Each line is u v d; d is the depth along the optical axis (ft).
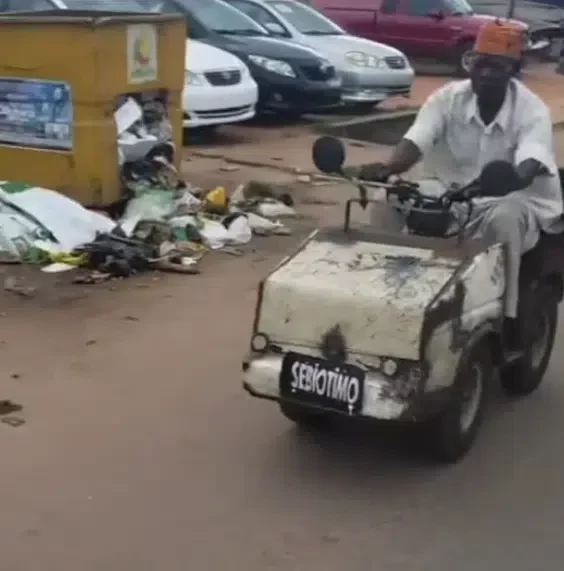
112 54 28.30
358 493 15.72
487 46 17.54
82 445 16.78
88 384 19.11
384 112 55.16
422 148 17.90
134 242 26.25
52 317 22.35
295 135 46.65
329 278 15.64
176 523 14.62
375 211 17.70
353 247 16.44
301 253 16.38
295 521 14.84
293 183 36.73
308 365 15.35
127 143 29.30
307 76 48.78
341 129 49.16
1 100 29.30
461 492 15.90
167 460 16.46
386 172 17.63
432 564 13.89
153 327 22.12
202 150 41.88
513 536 14.70
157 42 29.76
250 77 44.52
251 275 25.99
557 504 15.69
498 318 16.85
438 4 72.84
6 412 17.79
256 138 45.44
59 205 27.12
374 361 15.15
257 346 15.79
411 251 16.28
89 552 13.80
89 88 28.19
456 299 15.40
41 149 29.19
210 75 41.98
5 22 28.48
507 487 16.14
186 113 41.37
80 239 26.50
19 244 25.76
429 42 72.59
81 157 28.71
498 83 17.52
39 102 28.81
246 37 49.49
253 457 16.70
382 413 14.97
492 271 16.46
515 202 17.24
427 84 68.54
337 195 35.19
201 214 29.60
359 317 15.15
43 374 19.42
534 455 17.29
